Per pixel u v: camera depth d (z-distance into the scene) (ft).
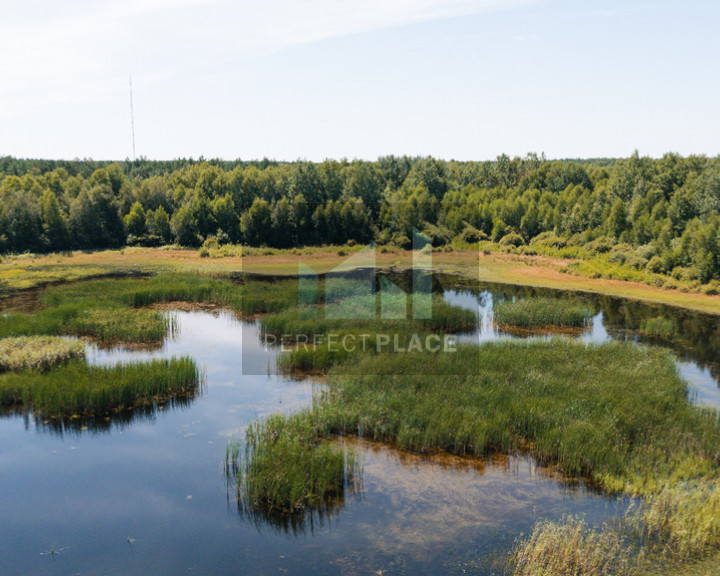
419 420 51.08
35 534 37.50
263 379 67.00
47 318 88.28
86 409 55.98
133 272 156.66
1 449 49.21
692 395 61.93
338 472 42.93
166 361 66.18
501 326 95.50
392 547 35.83
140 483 43.83
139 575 33.32
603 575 31.76
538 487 42.91
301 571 33.55
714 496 38.47
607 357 70.85
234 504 41.04
